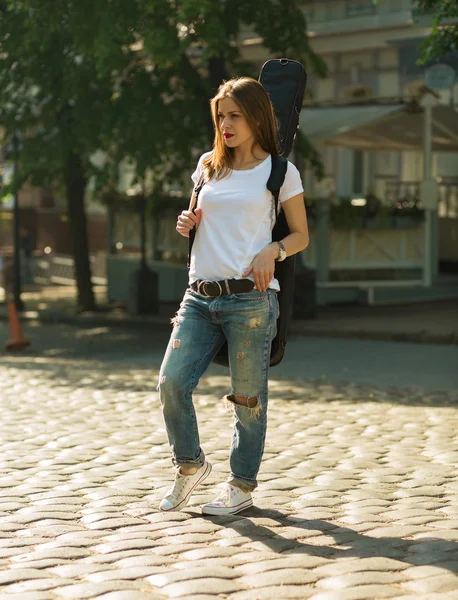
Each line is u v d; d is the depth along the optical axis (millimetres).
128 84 22734
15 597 4879
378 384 13672
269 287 6082
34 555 5586
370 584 5031
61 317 26297
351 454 8836
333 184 31547
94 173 25781
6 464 8406
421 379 14195
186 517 6434
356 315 22797
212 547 5715
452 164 30062
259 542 5828
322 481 7664
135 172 22328
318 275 25297
